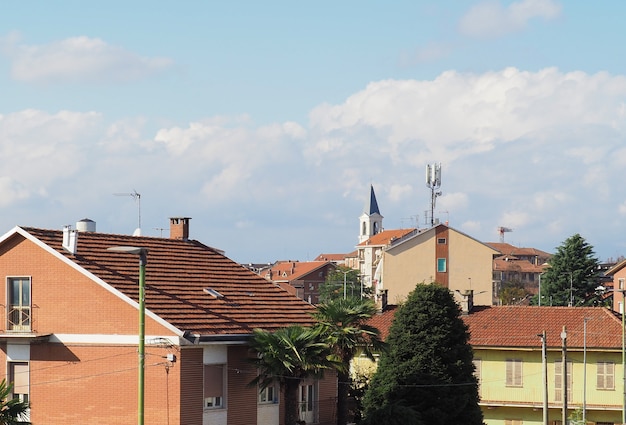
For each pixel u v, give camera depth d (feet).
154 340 165.07
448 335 212.23
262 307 191.42
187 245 203.72
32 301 174.70
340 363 175.73
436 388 208.64
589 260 528.22
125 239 191.52
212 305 181.06
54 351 172.45
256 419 180.34
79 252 177.27
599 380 281.33
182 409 163.73
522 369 284.20
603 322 286.46
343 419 189.78
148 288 175.42
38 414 172.76
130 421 166.30
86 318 170.50
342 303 184.03
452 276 581.53
